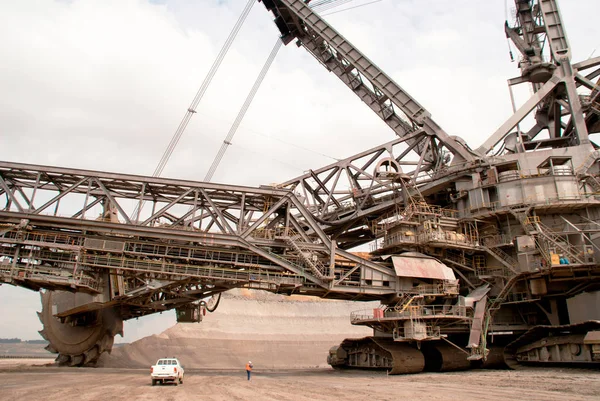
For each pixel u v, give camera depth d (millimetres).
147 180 31203
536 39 46688
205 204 33938
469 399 16250
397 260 34281
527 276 34188
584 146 39062
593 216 35156
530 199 35750
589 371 25828
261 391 19281
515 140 42000
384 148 41469
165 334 65375
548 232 34125
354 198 41656
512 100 44594
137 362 53062
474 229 38250
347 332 80875
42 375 27562
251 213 35594
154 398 16062
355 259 33438
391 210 42188
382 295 34719
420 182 41906
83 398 15836
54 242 30000
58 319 39406
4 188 30516
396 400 16078
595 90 42156
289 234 33000
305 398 16719
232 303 80125
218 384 22719
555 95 44219
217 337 68688
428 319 32594
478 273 37594
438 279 34406
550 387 19734
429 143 42812
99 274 33000
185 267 30969
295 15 47531
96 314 40375
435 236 35438
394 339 32312
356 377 29391
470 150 40312
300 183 42281
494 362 34000
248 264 31547
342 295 34812
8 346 147625
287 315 82625
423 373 32344
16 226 29641
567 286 34250
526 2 47281
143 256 31562
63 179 32062
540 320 35781
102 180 31688
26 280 29766
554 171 36531
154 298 38156
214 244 30875
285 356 66875
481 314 33094
